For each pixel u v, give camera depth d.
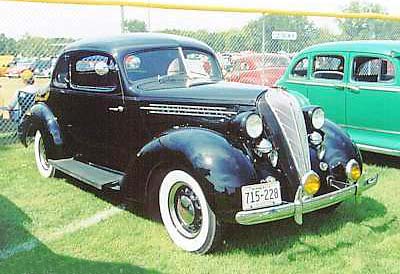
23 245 3.99
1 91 8.55
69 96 5.33
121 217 4.59
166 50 4.94
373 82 6.39
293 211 3.65
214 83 4.61
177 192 3.93
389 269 3.53
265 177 3.69
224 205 3.49
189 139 3.77
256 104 3.84
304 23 11.16
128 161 4.78
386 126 6.27
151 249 3.91
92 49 5.01
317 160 4.08
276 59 10.10
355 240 4.04
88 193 5.31
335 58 6.86
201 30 9.65
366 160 6.78
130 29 8.66
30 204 4.97
